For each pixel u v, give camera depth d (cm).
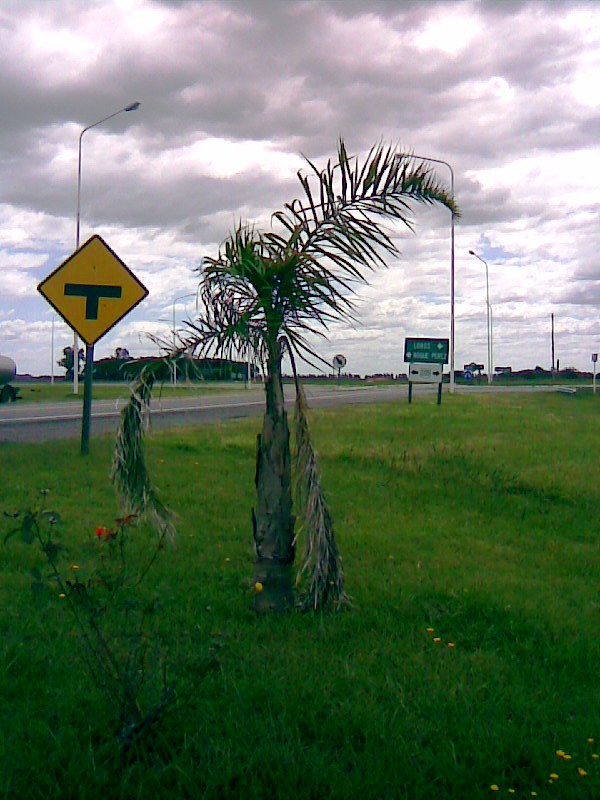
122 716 422
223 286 638
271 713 466
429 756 430
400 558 871
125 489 671
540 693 526
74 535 850
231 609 657
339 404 2941
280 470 648
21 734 434
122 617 613
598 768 429
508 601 718
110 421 2208
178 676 474
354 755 428
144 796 388
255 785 396
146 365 651
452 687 521
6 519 913
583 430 2125
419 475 1366
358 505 1141
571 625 671
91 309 1280
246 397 3591
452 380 4100
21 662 528
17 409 2702
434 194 662
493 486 1309
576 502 1240
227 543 877
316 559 661
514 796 405
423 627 645
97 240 1275
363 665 553
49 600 652
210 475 1272
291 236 635
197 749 422
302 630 620
